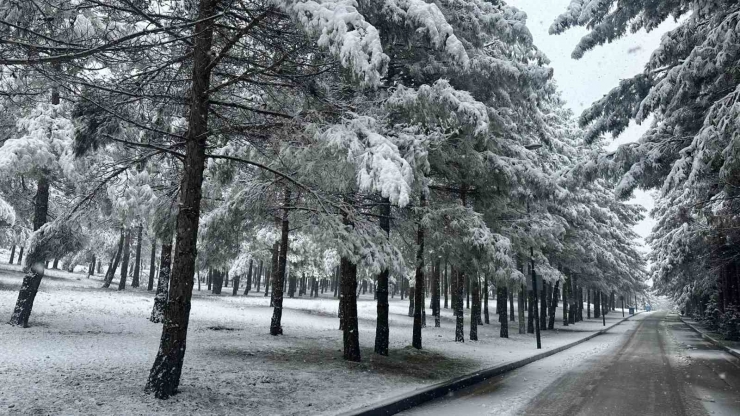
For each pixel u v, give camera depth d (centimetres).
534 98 1590
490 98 1400
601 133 1520
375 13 838
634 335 3369
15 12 652
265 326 2017
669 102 1164
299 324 2242
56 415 600
